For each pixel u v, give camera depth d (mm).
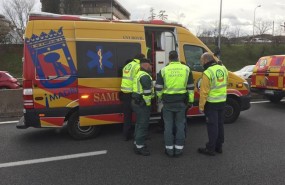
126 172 5219
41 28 6609
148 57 7672
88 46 6895
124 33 7230
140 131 6062
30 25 6570
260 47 50781
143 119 6051
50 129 8125
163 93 6004
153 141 7000
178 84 5895
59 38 6715
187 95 6012
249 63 46625
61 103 6785
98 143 6875
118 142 6941
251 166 5453
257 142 6840
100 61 6996
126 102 6938
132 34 7293
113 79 7113
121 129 8023
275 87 11164
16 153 6250
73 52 6801
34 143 6918
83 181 4887
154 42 7816
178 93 5918
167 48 7840
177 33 7781
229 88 8414
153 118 7512
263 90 11688
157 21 7629
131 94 6770
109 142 6941
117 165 5543
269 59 11602
